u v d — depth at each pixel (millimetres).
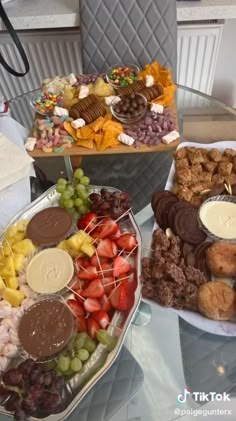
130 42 1354
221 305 751
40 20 1438
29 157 985
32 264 839
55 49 1626
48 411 671
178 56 1628
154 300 800
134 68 1367
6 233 897
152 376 782
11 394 667
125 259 838
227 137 1144
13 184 961
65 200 938
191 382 772
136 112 1143
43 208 967
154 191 1028
